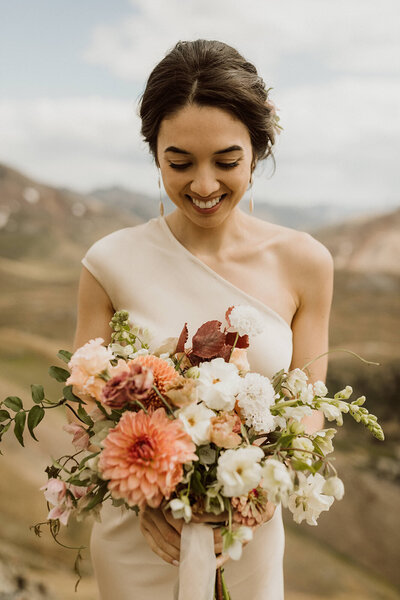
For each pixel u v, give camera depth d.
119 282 1.51
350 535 7.34
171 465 0.92
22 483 5.00
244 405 1.04
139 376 0.93
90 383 1.01
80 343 1.57
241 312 1.12
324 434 1.12
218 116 1.23
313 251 1.54
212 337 1.11
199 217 1.34
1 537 3.91
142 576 1.51
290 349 1.49
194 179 1.27
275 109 1.44
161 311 1.48
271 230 1.58
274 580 1.56
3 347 12.53
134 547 1.51
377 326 16.27
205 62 1.25
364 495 8.45
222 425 1.00
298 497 1.07
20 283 20.55
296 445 1.05
